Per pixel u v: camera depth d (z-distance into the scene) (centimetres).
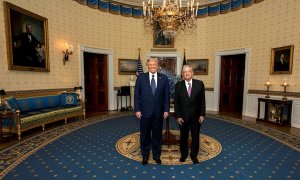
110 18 831
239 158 338
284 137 461
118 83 877
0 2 459
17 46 499
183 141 318
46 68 596
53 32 624
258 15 697
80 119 658
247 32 738
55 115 541
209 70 870
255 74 718
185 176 276
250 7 723
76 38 716
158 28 891
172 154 357
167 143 408
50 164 310
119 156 346
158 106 303
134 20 882
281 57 617
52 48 622
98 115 736
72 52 682
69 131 503
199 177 273
